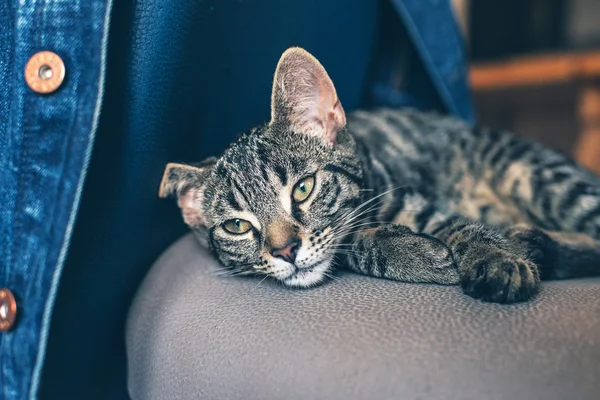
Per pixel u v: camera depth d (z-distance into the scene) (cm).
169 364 25
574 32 94
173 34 28
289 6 37
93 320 29
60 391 29
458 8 97
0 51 27
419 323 22
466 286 25
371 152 41
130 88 27
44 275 25
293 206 34
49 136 25
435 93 57
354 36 47
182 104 31
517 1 95
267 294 27
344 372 20
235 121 36
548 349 20
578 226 41
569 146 97
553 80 88
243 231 34
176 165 32
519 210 45
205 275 31
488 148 47
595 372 19
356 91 51
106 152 27
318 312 24
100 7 25
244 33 34
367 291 26
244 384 22
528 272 26
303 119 36
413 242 30
